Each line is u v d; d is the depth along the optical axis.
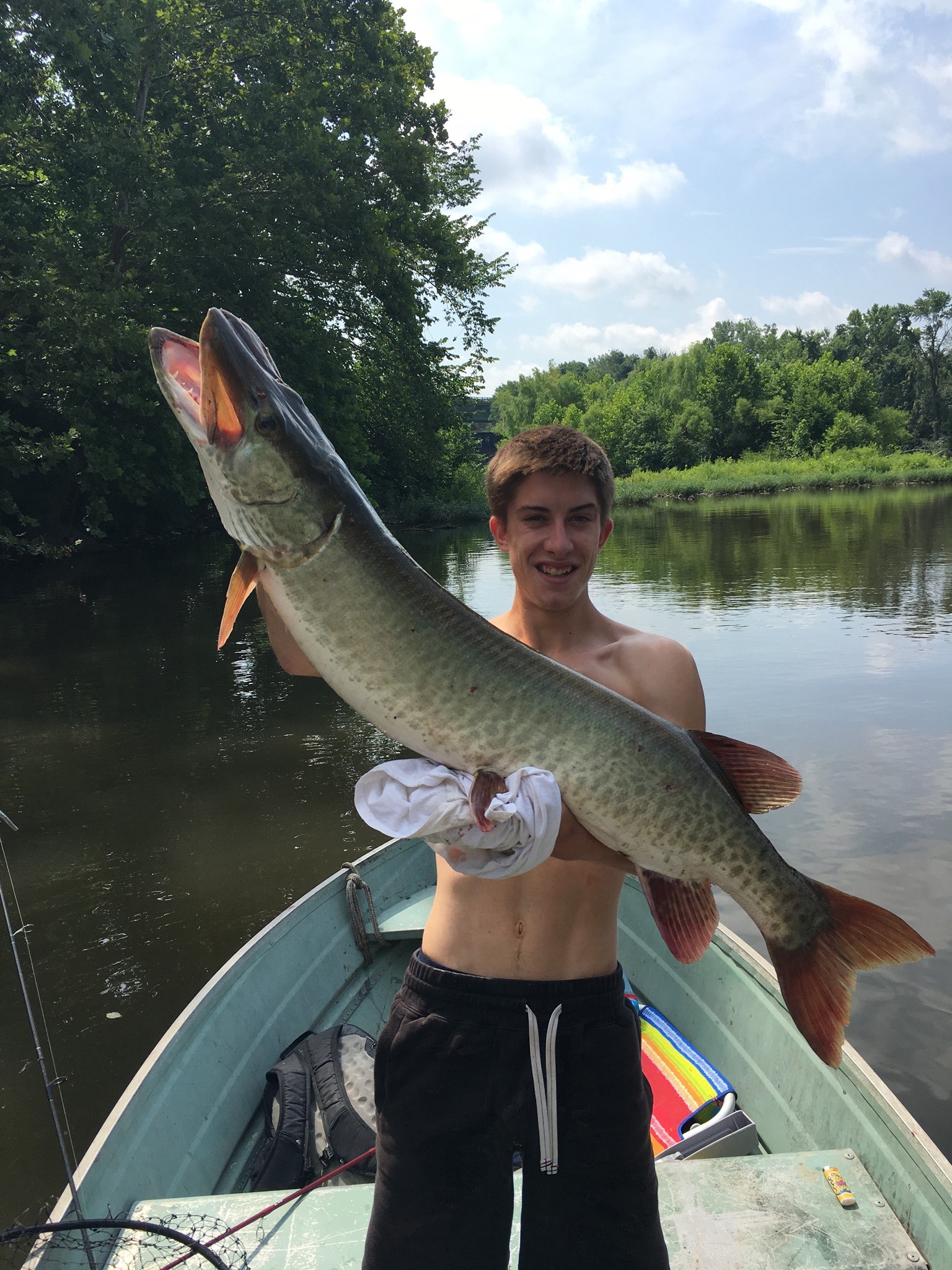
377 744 8.98
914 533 27.95
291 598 1.91
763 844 1.99
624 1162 1.79
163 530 26.34
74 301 15.82
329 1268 2.29
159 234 17.50
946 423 90.00
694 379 80.12
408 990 1.88
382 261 19.94
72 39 15.76
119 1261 2.28
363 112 19.89
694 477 65.25
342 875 4.24
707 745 2.05
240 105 18.66
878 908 1.98
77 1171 2.31
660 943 4.02
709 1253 2.31
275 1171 2.80
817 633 13.34
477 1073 1.77
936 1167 2.29
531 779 1.77
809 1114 2.92
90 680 11.59
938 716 9.16
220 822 7.21
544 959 1.81
